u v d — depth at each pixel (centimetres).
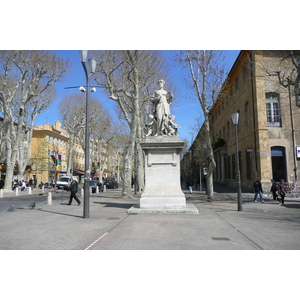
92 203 1820
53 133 6181
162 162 1270
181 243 682
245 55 2994
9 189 3189
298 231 848
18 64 3034
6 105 3192
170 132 1318
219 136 4712
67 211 1362
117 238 737
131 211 1216
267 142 2653
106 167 9400
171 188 1258
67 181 4028
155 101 1359
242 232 826
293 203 1869
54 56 3031
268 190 2506
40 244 670
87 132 1176
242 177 3262
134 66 2248
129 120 2731
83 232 816
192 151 4894
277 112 2727
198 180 4788
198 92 2073
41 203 1834
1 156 4922
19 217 1146
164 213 1205
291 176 2620
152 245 662
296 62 1811
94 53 2244
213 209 1476
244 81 3117
